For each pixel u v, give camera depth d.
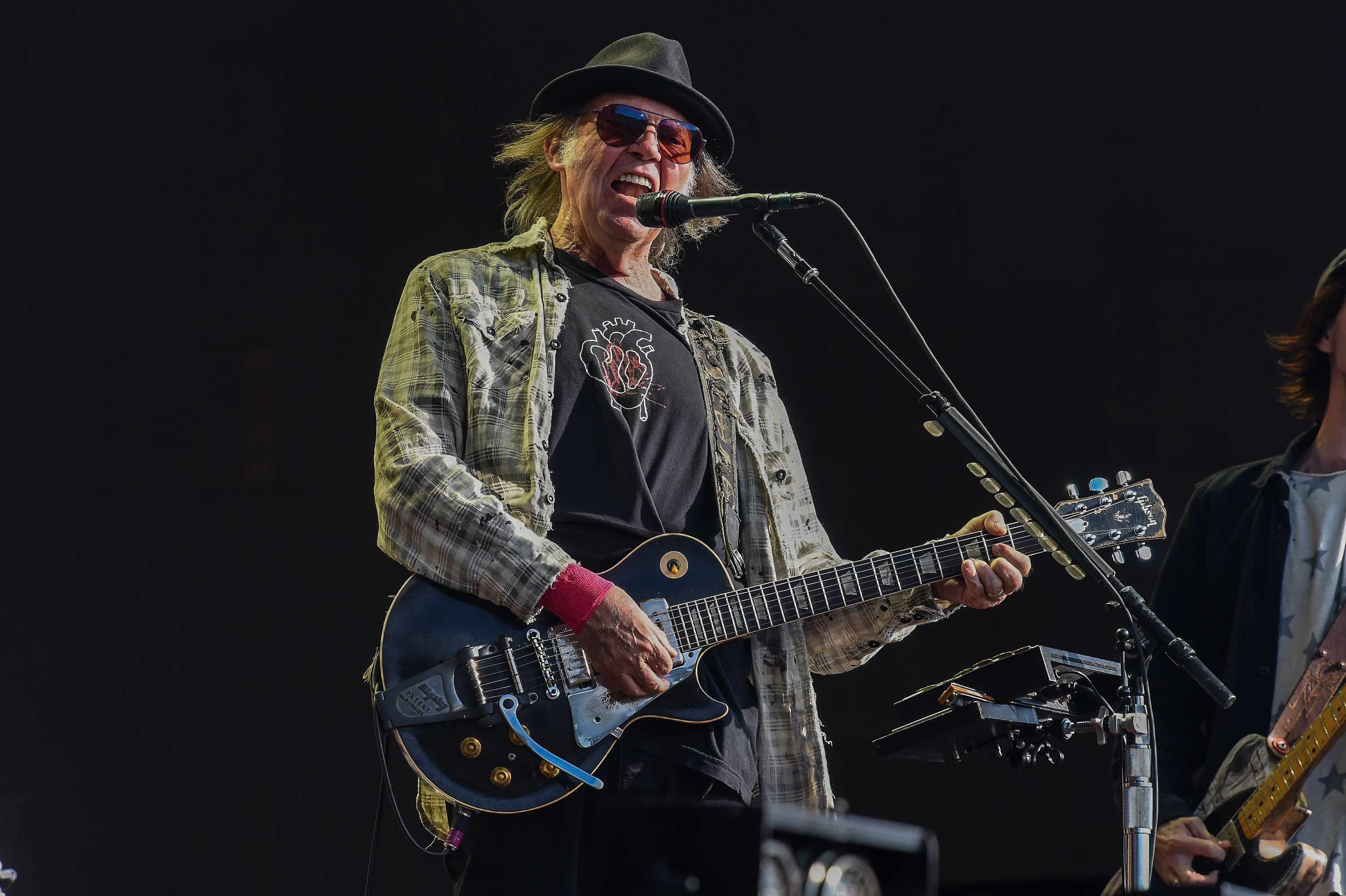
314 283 19.89
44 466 20.23
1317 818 8.34
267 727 19.38
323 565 19.69
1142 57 17.95
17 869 19.16
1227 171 17.69
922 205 18.61
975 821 17.11
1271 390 17.31
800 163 18.88
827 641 8.34
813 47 18.81
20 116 20.09
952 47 18.50
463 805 6.98
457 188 19.55
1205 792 8.88
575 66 19.25
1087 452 17.84
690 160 8.69
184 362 20.17
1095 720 7.15
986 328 18.36
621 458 7.71
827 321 18.77
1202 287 17.72
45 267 20.33
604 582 7.14
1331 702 8.02
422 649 7.12
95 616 19.89
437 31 19.50
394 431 7.52
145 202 20.14
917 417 18.45
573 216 8.62
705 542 7.98
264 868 18.88
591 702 7.19
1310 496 9.18
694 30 19.02
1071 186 18.20
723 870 4.17
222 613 19.77
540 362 7.77
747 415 8.51
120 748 19.53
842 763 17.64
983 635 17.59
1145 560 7.71
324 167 19.81
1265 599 8.98
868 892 4.04
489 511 7.13
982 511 18.14
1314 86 17.41
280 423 19.89
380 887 18.55
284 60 19.73
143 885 19.02
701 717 7.35
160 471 20.08
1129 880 6.74
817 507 18.42
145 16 19.73
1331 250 17.30
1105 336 18.00
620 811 4.37
